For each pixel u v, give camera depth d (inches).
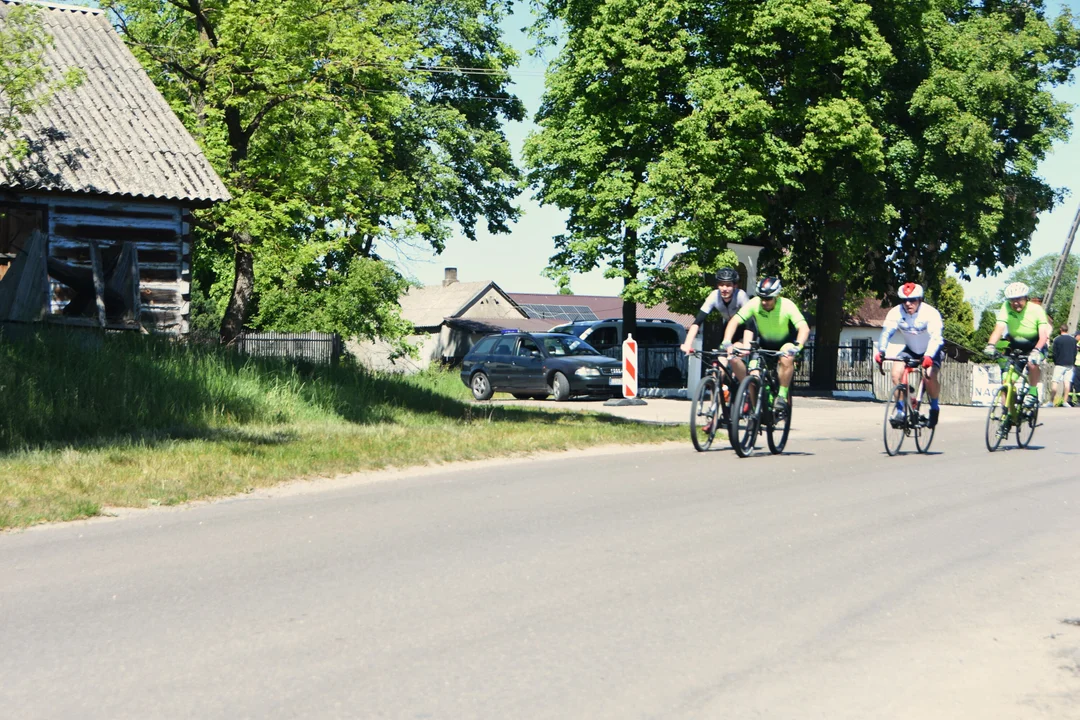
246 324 1635.1
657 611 215.6
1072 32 1488.7
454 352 2837.1
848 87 1322.6
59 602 224.1
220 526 312.2
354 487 399.5
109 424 522.9
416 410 722.8
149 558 267.3
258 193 1050.1
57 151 808.3
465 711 160.2
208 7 1032.8
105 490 360.5
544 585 236.7
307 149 1099.3
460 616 211.8
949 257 1417.3
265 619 210.1
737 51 1275.8
